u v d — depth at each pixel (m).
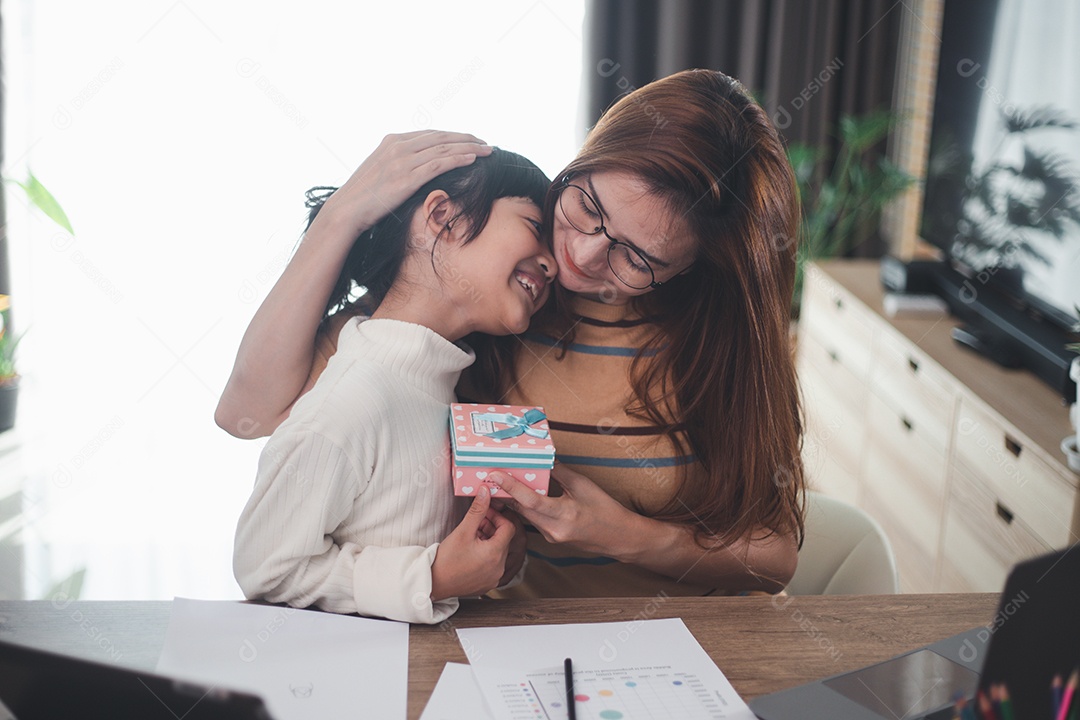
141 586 2.32
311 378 1.25
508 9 3.28
